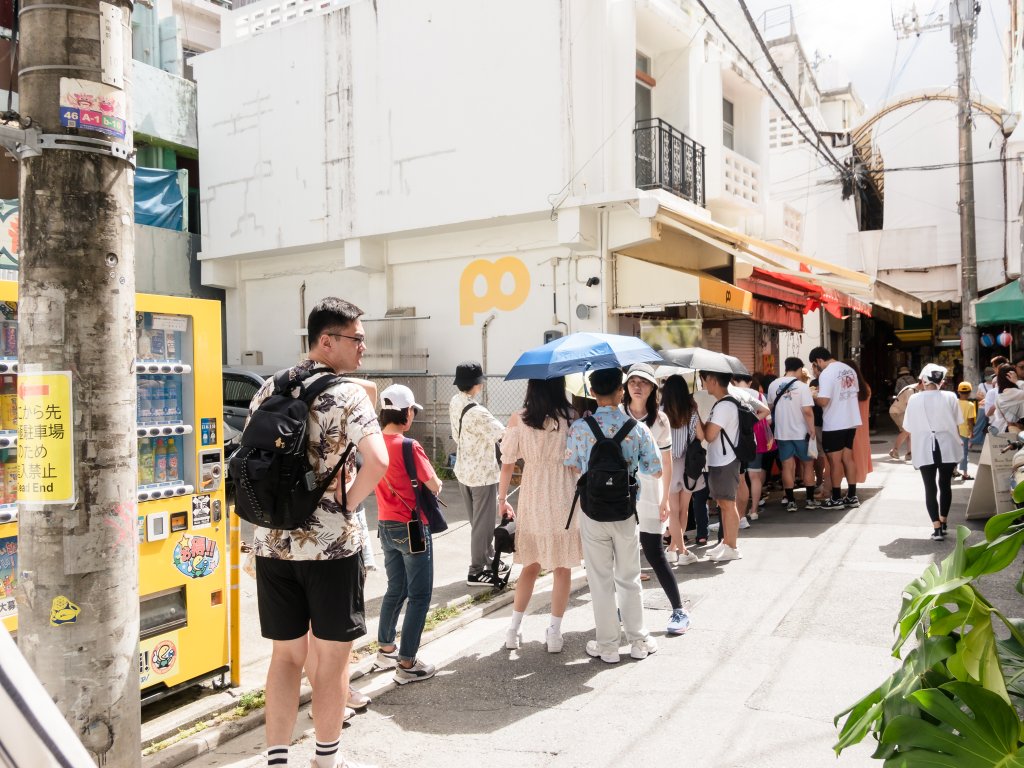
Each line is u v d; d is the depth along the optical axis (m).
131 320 2.81
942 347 26.38
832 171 20.47
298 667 3.25
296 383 3.20
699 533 7.83
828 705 3.97
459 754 3.65
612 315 11.95
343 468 3.17
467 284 13.19
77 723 2.63
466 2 12.29
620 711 4.03
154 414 4.13
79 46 2.66
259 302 15.73
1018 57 19.09
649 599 6.01
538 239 12.41
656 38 13.24
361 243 13.57
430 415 13.36
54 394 2.62
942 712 1.60
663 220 11.43
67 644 2.62
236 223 15.01
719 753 3.53
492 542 6.62
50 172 2.63
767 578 6.39
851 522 8.52
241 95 14.84
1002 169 19.48
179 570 4.13
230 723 3.98
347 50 13.53
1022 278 14.30
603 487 4.56
